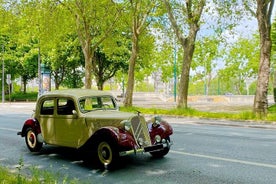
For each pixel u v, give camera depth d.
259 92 20.77
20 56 56.31
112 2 30.00
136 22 29.61
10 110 33.78
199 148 11.18
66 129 9.73
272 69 51.16
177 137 13.74
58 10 29.81
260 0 20.59
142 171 8.34
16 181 6.57
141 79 71.31
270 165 8.70
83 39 32.06
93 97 9.84
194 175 7.88
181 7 25.94
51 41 30.98
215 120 21.34
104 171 8.44
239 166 8.65
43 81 40.59
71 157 10.15
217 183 7.22
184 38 25.28
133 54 29.78
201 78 65.44
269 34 20.80
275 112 24.31
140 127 8.77
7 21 29.34
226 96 53.31
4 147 11.98
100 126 8.91
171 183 7.29
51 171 8.55
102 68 51.16
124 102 29.75
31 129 10.98
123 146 8.29
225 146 11.55
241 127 17.92
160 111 25.39
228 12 22.83
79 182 7.12
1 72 57.91
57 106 10.03
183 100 25.31
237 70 60.97
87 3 29.55
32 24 29.27
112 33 35.91
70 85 56.84
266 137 13.77
